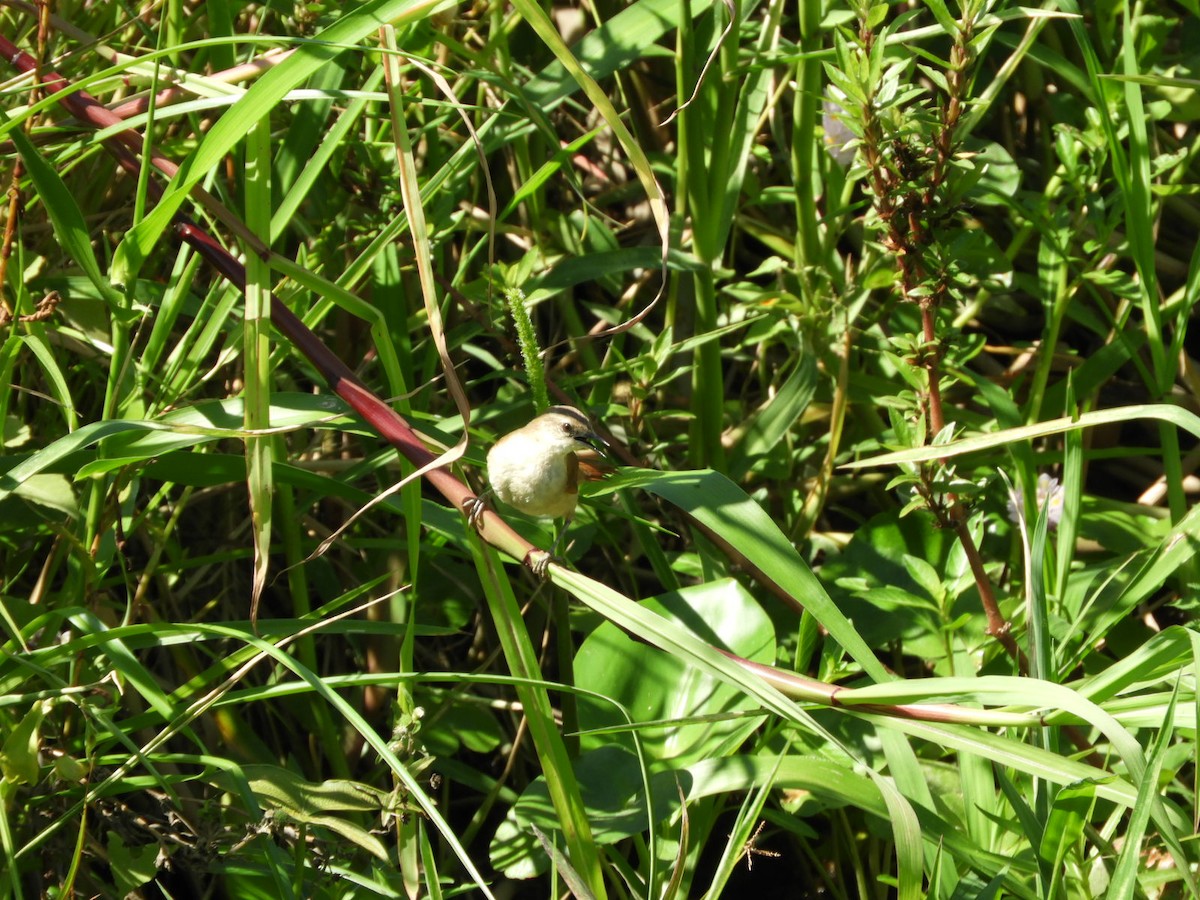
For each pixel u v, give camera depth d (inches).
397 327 53.4
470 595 54.3
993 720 41.9
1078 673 52.7
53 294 46.9
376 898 48.0
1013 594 54.1
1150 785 40.6
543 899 53.9
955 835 45.2
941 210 47.2
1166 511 55.7
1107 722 40.6
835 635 43.5
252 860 46.9
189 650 52.4
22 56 47.6
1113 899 40.7
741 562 51.6
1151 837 48.6
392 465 54.1
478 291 53.7
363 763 53.7
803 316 54.7
